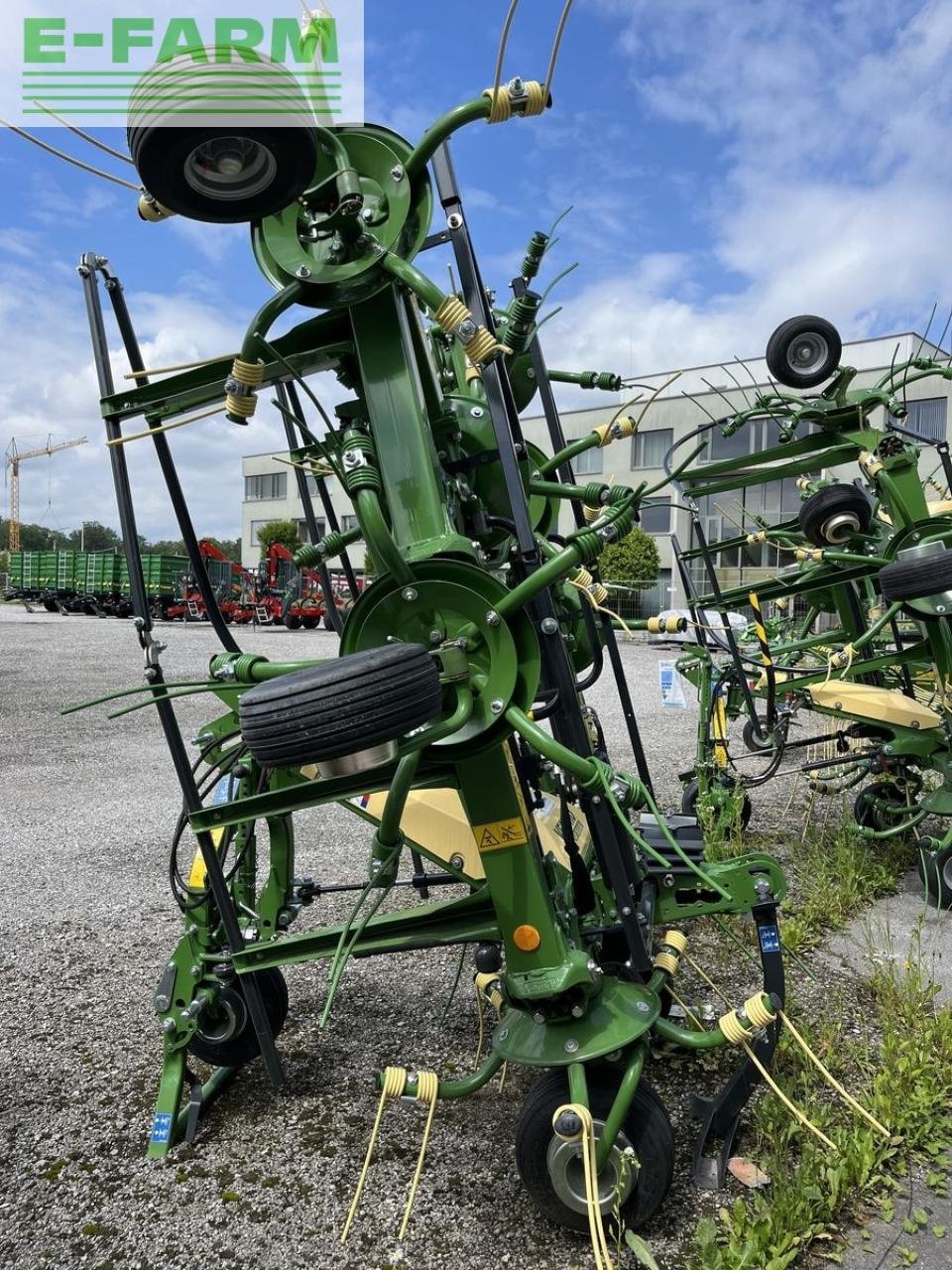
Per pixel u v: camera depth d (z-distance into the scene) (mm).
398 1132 2732
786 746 5445
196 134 1805
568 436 23531
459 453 2752
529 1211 2354
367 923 2473
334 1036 3361
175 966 2797
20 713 11289
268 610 29891
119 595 33719
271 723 1818
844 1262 2135
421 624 2180
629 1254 2162
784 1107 2580
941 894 4449
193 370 2521
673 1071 2990
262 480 37812
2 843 5938
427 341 2828
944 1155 2529
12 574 39875
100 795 7320
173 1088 2734
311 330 2455
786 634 8125
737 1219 2123
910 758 5281
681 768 8062
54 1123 2830
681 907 2840
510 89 2059
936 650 4836
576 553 2115
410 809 3188
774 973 2455
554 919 2305
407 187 2248
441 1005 3594
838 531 4684
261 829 6367
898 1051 2953
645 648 19375
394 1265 2184
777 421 6047
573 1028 2184
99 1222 2365
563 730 2338
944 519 4727
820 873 4656
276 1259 2219
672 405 21422
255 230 2336
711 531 18828
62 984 3844
